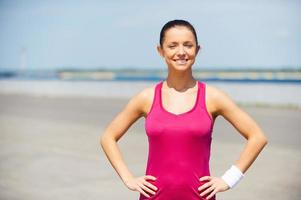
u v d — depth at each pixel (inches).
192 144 141.6
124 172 153.2
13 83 1888.5
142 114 154.3
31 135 644.1
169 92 147.9
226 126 732.0
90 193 335.3
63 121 822.5
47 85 1785.2
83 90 1672.0
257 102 1206.3
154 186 145.1
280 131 665.0
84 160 461.4
